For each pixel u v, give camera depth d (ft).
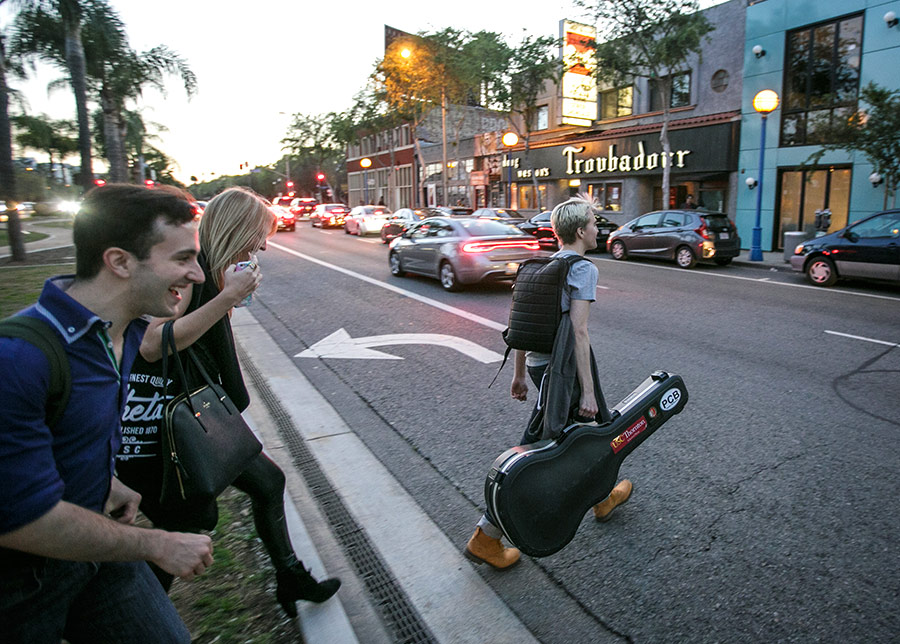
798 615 8.56
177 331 5.98
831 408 16.56
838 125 46.55
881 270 35.94
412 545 10.52
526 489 8.00
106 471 4.76
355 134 164.55
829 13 54.75
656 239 51.62
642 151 74.54
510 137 83.82
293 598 8.05
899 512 11.19
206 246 6.68
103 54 63.05
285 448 14.62
